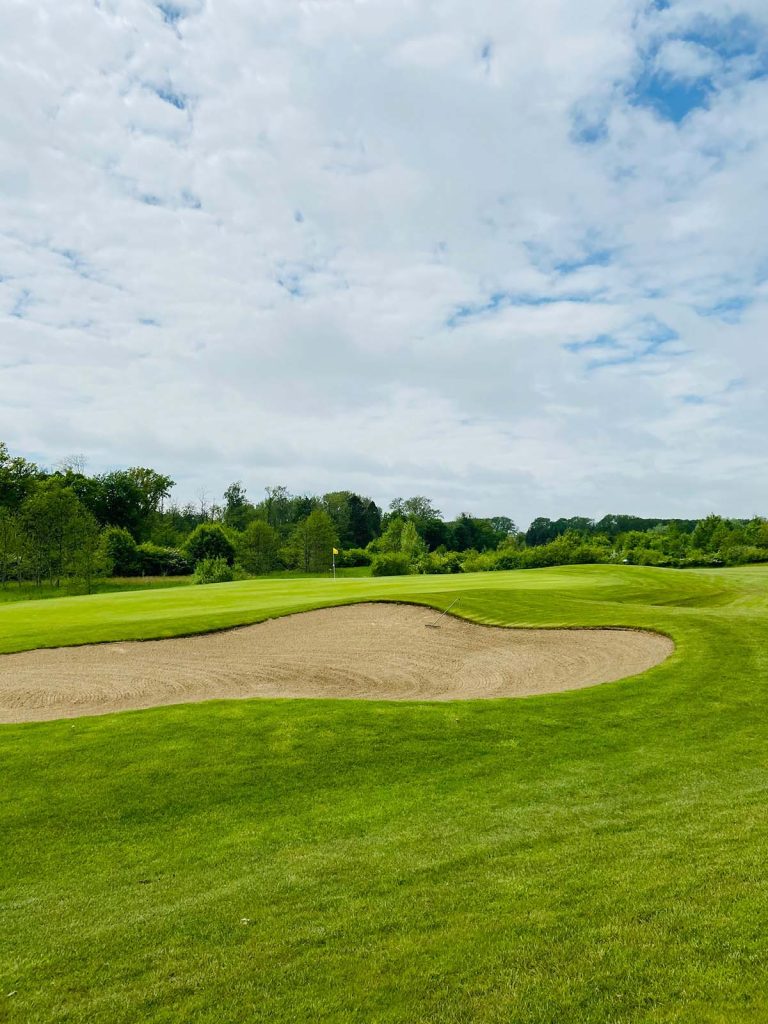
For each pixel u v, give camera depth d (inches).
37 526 3312.0
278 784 426.3
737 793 358.9
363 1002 187.9
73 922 263.9
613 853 278.1
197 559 3833.7
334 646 911.0
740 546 3201.3
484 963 200.4
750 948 191.9
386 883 270.7
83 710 643.5
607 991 180.5
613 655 787.4
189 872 311.9
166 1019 189.2
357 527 6338.6
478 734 509.4
